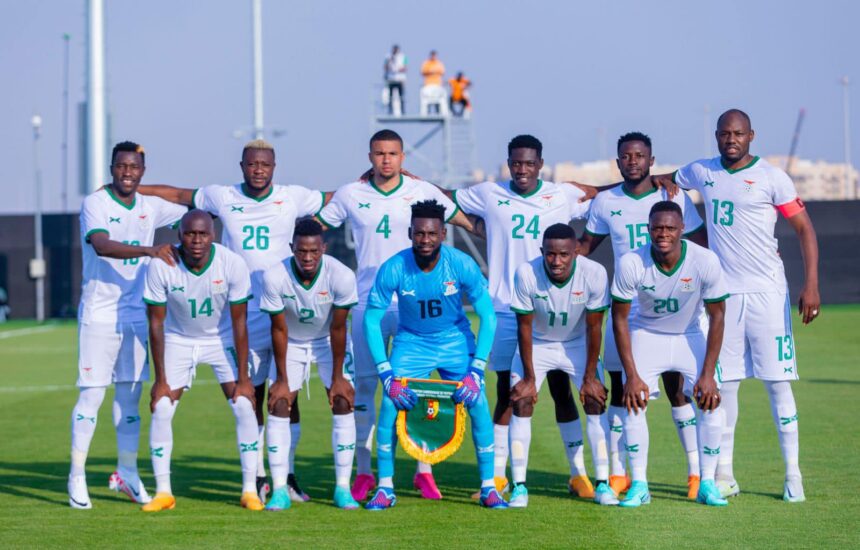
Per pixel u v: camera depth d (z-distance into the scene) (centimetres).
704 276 1126
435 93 5462
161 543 997
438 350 1188
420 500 1205
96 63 3803
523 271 1161
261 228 1262
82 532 1048
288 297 1173
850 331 3488
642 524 1051
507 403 1255
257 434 1189
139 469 1427
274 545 983
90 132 3806
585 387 1178
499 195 1277
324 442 1639
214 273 1150
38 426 1819
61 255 5222
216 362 1201
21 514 1140
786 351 1179
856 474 1280
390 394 1153
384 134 1260
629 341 1151
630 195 1239
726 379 1194
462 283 1162
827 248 4909
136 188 1241
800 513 1086
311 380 2577
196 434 1733
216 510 1157
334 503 1188
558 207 1273
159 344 1161
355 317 1276
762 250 1190
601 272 1159
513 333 1251
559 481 1306
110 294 1212
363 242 1287
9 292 5222
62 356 3231
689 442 1215
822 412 1770
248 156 1241
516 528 1043
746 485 1239
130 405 1233
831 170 12219
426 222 1116
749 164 1197
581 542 979
